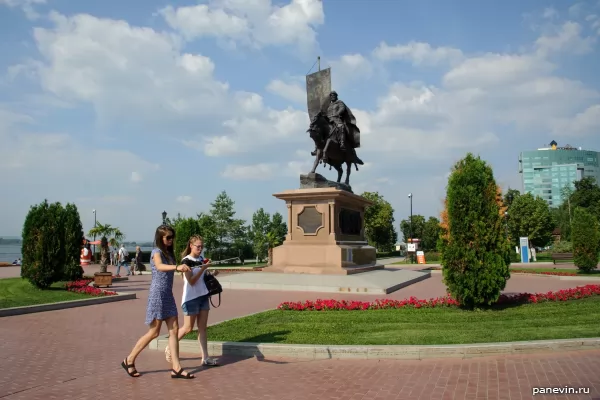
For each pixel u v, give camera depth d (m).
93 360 8.05
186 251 7.89
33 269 17.66
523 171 165.88
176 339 7.06
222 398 6.09
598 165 166.00
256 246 51.44
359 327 9.83
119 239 34.19
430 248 87.19
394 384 6.55
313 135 22.72
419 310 11.80
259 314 11.47
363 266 22.47
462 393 6.08
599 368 6.95
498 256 11.51
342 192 21.06
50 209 18.14
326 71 24.33
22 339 9.78
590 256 24.16
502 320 10.42
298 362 7.80
